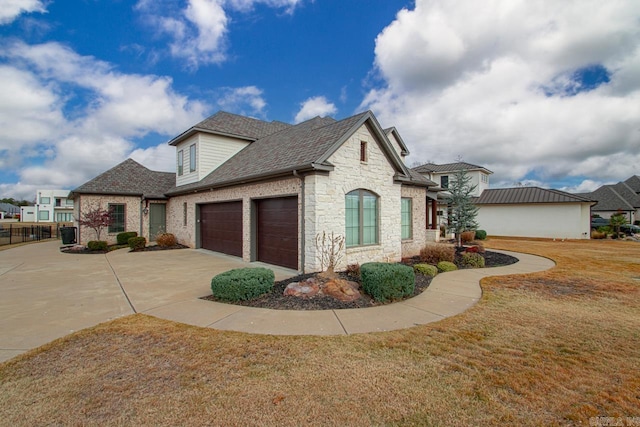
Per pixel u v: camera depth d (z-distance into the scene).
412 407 2.68
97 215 14.77
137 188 17.55
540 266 10.09
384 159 9.96
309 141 9.71
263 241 10.41
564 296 6.34
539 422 2.50
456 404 2.72
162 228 18.20
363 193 9.38
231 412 2.60
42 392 2.90
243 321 4.82
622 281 7.76
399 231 10.59
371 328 4.55
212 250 13.74
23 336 4.27
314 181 7.87
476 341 4.07
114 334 4.31
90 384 3.04
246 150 15.09
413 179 12.66
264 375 3.20
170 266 9.92
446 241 17.53
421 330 4.46
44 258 11.91
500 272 8.98
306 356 3.63
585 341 4.07
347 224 8.92
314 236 7.89
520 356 3.64
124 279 8.00
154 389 2.95
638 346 3.92
